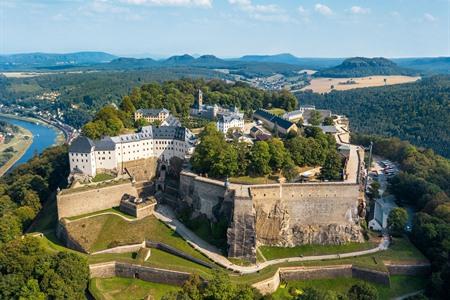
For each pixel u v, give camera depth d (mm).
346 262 157250
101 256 152500
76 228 167125
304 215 176000
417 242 175375
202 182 179500
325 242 173750
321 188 174875
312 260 161250
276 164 187875
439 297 145250
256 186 170500
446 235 165000
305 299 126125
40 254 141625
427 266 159875
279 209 172625
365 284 139875
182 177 192500
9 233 169500
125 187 193250
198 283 130625
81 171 199000
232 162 182750
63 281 129875
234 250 154750
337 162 187625
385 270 152625
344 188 175625
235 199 158750
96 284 140875
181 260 153625
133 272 147000
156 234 168250
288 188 173375
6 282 127625
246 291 125375
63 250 160250
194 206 183000
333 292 130875
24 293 123812
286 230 172375
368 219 192125
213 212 175625
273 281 144125
